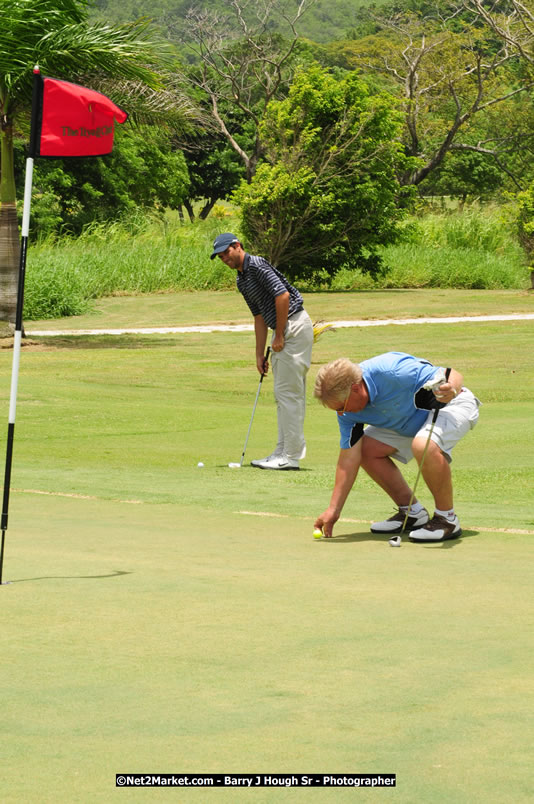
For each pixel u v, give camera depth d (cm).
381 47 13838
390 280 8581
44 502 1484
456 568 1023
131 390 3403
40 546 1125
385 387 1240
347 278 8538
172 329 5509
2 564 956
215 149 15188
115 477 1773
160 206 14150
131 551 1103
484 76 12750
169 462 2000
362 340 5000
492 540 1216
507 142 15125
